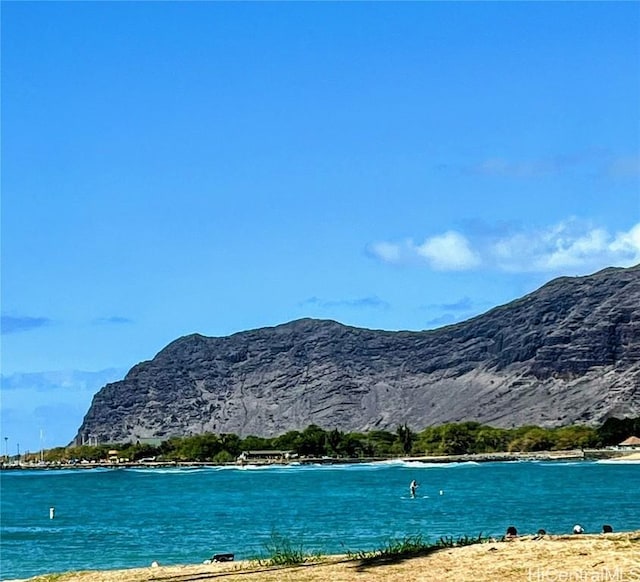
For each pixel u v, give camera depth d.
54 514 158.50
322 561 42.84
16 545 97.25
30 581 46.53
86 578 45.44
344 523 116.75
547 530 95.88
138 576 44.78
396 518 124.00
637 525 100.62
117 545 93.38
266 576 38.09
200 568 46.47
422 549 42.75
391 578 34.62
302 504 173.12
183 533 107.69
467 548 40.03
